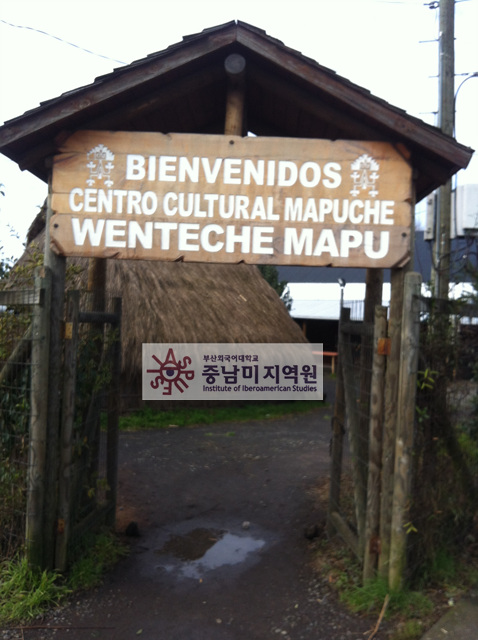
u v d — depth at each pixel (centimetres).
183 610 388
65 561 413
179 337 1140
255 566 464
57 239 402
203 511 600
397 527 386
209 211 402
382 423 403
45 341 399
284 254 401
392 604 376
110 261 1166
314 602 399
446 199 782
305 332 2884
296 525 561
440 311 424
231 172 402
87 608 386
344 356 501
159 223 402
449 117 842
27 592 385
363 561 423
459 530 464
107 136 403
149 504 617
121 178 403
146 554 484
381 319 400
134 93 405
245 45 389
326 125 461
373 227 400
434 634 348
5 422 423
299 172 401
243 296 1373
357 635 352
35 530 395
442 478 436
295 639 350
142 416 1080
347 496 588
